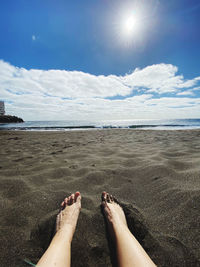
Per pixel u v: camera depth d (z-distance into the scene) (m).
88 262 0.84
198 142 4.28
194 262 0.81
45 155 3.12
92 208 1.31
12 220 1.13
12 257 0.85
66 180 1.84
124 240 0.93
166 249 0.88
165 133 7.59
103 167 2.25
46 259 0.81
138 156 2.80
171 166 2.09
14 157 2.96
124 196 1.51
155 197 1.42
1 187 1.62
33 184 1.72
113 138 6.03
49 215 1.21
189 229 1.00
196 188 1.40
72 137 6.75
